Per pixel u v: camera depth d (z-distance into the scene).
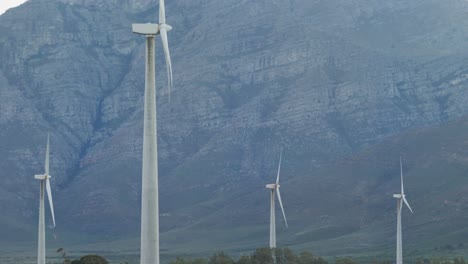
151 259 119.44
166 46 120.31
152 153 119.81
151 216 119.62
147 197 119.69
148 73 120.44
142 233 119.94
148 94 120.38
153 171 119.88
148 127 120.12
